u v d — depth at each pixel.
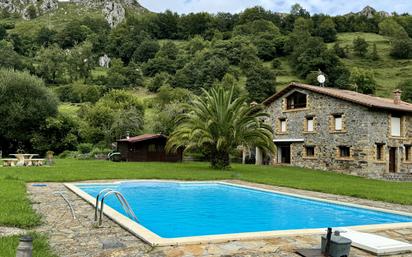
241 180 19.81
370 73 82.19
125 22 142.38
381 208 11.45
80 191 13.30
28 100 45.88
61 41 139.62
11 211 8.96
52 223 8.23
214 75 87.56
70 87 88.75
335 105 31.12
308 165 33.28
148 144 38.31
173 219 10.94
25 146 47.06
